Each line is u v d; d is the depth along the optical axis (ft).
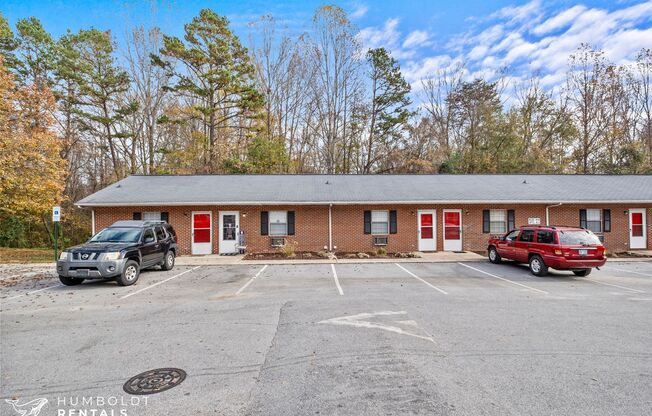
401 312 23.73
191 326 20.86
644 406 11.96
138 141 106.22
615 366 15.17
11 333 19.85
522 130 113.80
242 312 23.94
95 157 105.60
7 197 59.16
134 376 14.44
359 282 35.17
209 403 12.30
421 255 55.11
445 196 58.70
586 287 32.60
